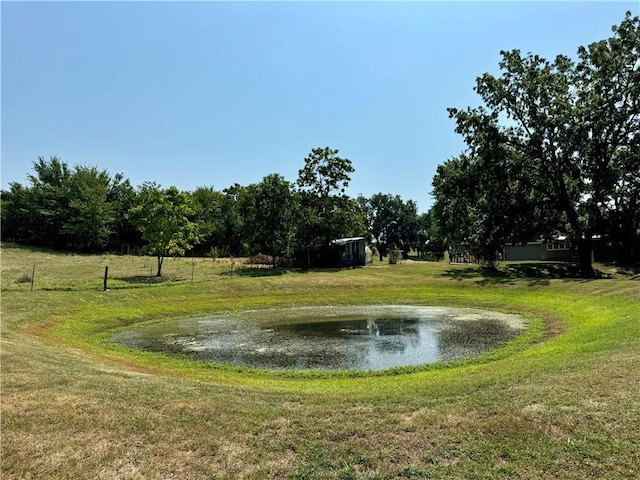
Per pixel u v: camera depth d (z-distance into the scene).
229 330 15.27
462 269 33.66
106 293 19.56
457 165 31.89
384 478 4.04
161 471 4.23
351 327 15.36
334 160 42.16
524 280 23.62
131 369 9.16
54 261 37.44
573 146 26.84
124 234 53.28
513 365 8.46
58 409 5.57
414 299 21.50
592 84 27.59
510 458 4.24
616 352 7.84
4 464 4.29
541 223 29.86
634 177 28.31
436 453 4.42
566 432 4.59
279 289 23.44
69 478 4.09
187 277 27.77
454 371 8.98
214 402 6.03
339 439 4.80
